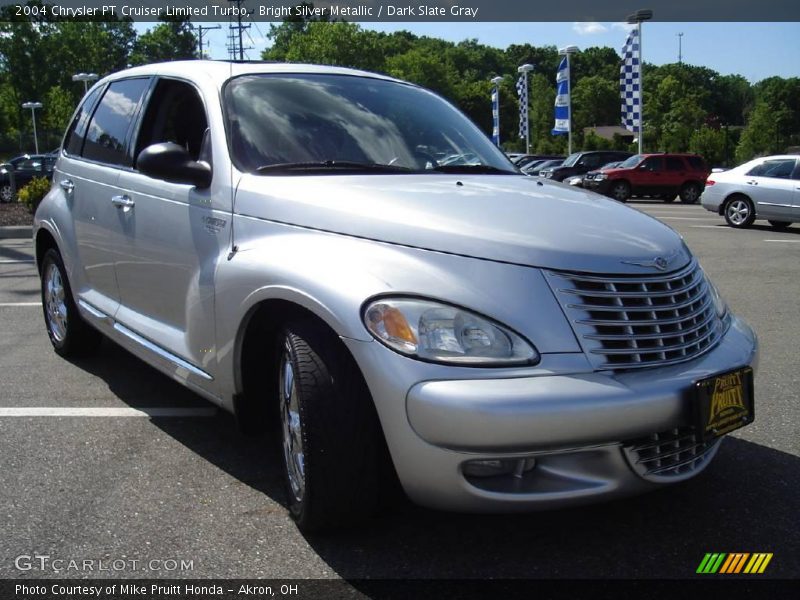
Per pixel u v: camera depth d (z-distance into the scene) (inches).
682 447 109.0
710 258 420.5
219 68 156.5
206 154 141.5
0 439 154.6
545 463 100.7
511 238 106.8
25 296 307.0
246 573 107.0
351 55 2743.6
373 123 152.6
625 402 99.0
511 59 5152.6
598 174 1013.2
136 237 157.0
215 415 169.3
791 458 145.5
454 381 97.0
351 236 113.4
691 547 114.0
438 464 98.0
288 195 123.7
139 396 181.5
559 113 1250.6
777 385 190.5
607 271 106.3
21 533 117.3
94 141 189.2
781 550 113.0
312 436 106.3
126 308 167.3
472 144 162.4
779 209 578.9
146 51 3149.6
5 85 2672.2
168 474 138.8
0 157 2625.5
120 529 118.7
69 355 210.7
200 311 134.1
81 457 146.0
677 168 992.2
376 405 101.3
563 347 101.0
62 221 193.5
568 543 115.2
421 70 3344.0
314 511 109.2
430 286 102.8
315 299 106.7
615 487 102.9
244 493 131.2
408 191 123.2
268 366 129.8
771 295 311.4
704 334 114.8
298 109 148.1
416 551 112.7
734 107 4483.3
